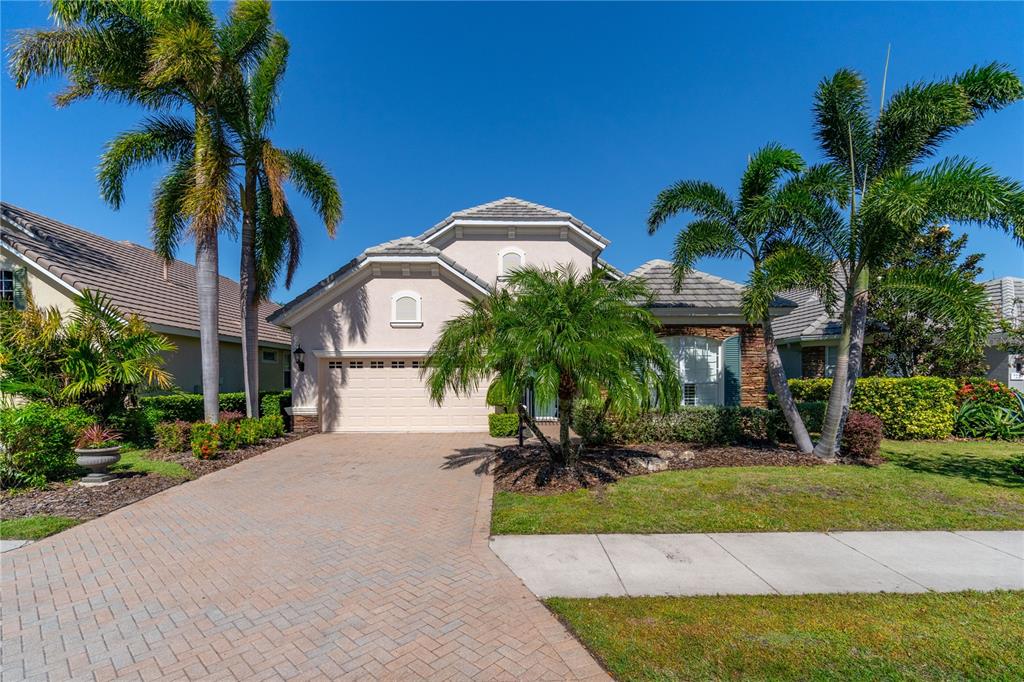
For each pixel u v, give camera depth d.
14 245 13.54
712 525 6.30
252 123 13.64
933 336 14.15
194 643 3.81
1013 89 8.68
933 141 9.62
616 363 7.24
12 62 10.89
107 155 12.20
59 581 4.89
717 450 10.73
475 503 7.50
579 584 4.72
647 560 5.27
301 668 3.48
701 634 3.79
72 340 10.93
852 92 9.66
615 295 8.33
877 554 5.38
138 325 11.82
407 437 13.88
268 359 23.12
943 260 15.93
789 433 11.52
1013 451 10.94
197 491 8.27
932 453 10.69
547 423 16.08
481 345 8.07
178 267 21.64
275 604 4.41
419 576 4.95
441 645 3.74
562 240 17.48
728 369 13.82
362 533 6.23
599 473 8.81
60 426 8.67
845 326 9.79
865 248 9.19
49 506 7.36
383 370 14.92
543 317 7.55
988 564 5.09
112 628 4.02
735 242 10.59
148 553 5.61
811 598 4.38
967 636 3.72
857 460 9.78
